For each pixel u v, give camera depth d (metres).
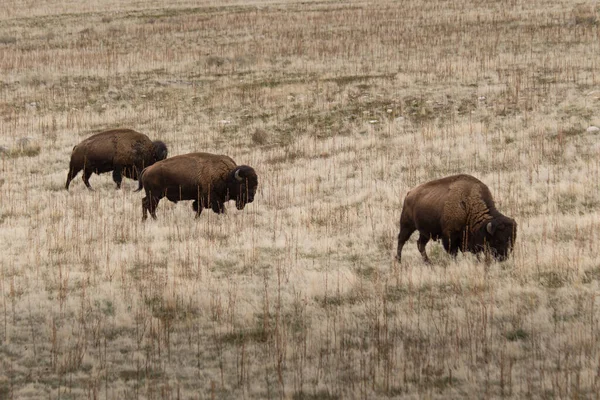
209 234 44.62
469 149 59.75
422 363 27.12
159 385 26.92
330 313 32.66
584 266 34.97
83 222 47.94
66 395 26.39
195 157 47.44
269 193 52.91
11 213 51.25
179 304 34.03
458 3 126.19
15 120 77.25
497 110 69.75
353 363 27.72
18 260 40.94
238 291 35.53
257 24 119.62
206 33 115.31
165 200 53.38
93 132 73.00
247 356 28.95
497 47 91.88
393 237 42.25
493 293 32.84
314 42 102.38
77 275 38.28
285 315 32.81
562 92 72.25
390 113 72.81
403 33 104.38
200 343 30.36
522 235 40.50
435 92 76.75
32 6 154.25
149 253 40.91
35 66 97.75
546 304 31.62
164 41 111.88
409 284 34.59
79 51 107.38
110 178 60.41
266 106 77.38
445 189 35.53
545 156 56.31
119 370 28.27
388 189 51.50
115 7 147.50
